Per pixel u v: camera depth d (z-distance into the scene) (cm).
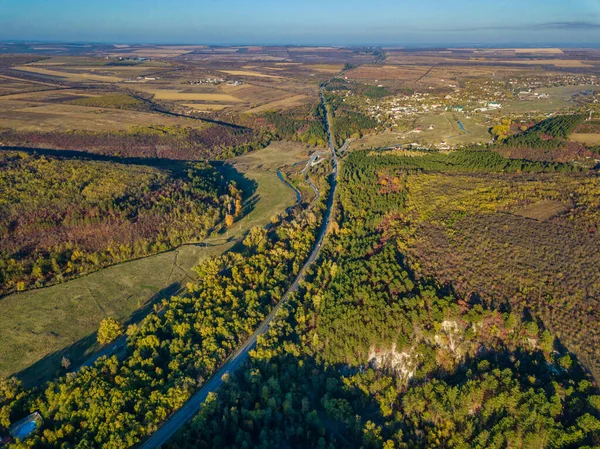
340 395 11656
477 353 11475
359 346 12369
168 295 15538
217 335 13012
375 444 10069
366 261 14938
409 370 11881
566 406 9406
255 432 10538
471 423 9862
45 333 13338
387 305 12625
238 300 14400
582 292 11669
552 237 14075
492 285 12562
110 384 10769
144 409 10394
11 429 9919
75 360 12388
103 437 9606
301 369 12206
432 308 12069
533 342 10950
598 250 13075
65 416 10081
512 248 13812
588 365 10150
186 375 11400
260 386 11481
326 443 10412
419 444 10019
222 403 10788
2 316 13925
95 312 14450
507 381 10038
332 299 13762
